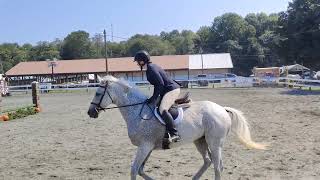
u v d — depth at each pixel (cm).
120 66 8088
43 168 1029
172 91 781
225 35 14400
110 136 1494
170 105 773
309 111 2066
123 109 801
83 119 2067
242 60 12381
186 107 798
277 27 6347
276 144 1217
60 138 1488
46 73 8106
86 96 4069
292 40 5966
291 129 1494
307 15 5866
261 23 15088
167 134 763
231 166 970
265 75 5791
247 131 818
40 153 1224
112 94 803
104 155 1160
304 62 6262
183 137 777
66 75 8231
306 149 1133
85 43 13325
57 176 944
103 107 812
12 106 2930
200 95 3525
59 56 13400
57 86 5400
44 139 1480
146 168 973
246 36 14212
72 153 1205
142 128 774
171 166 991
